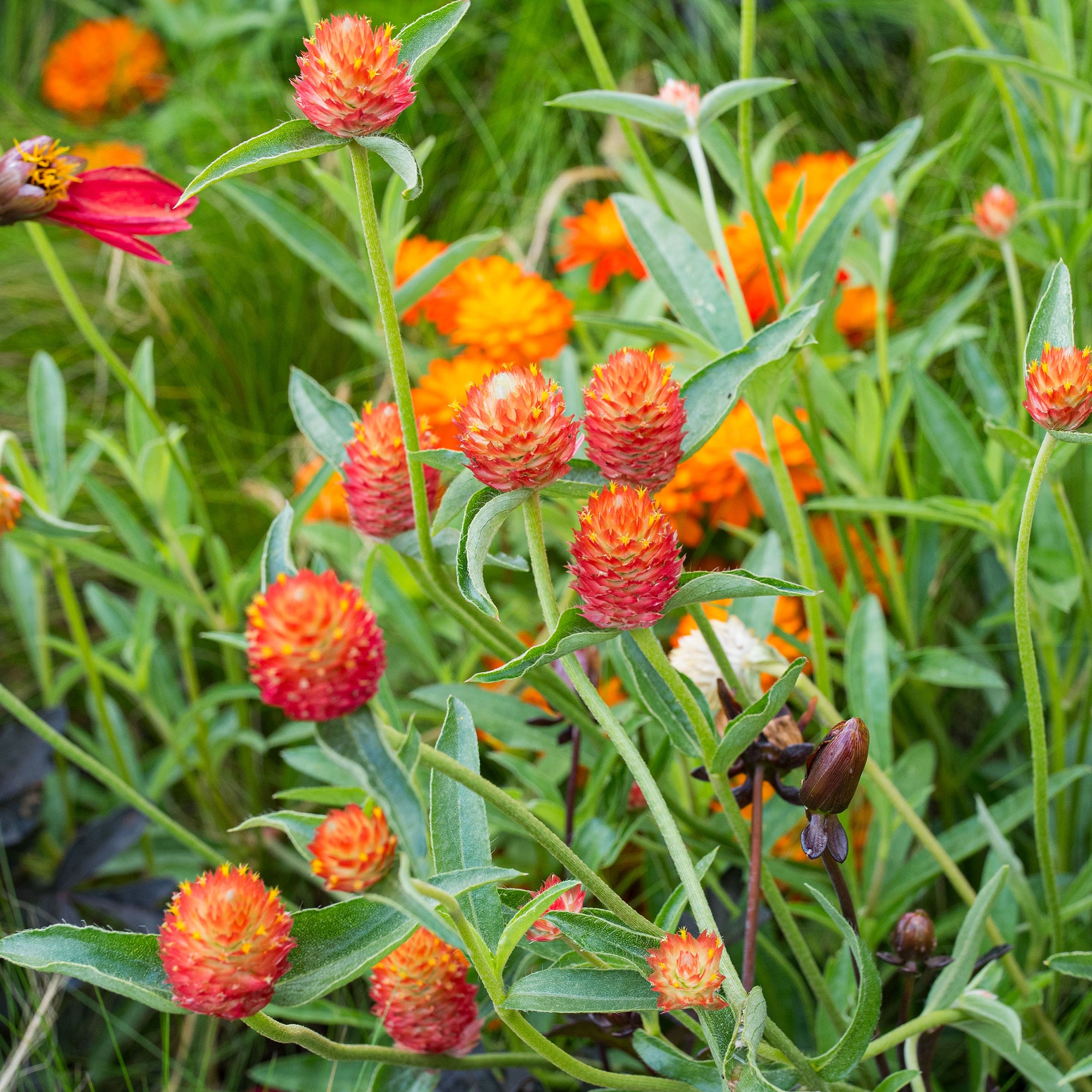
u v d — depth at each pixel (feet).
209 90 5.32
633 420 2.08
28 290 4.44
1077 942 2.58
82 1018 2.82
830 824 2.13
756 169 3.43
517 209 4.71
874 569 2.93
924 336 2.84
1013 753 2.93
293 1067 2.50
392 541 2.32
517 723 2.58
